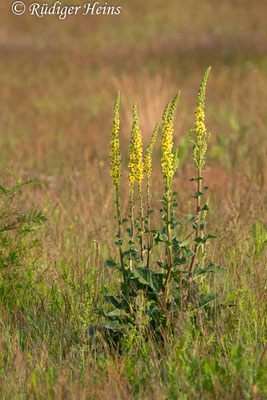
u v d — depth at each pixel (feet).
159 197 35.27
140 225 20.13
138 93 65.21
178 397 16.38
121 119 56.59
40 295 22.82
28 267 25.54
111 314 19.52
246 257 24.49
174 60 98.17
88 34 131.95
